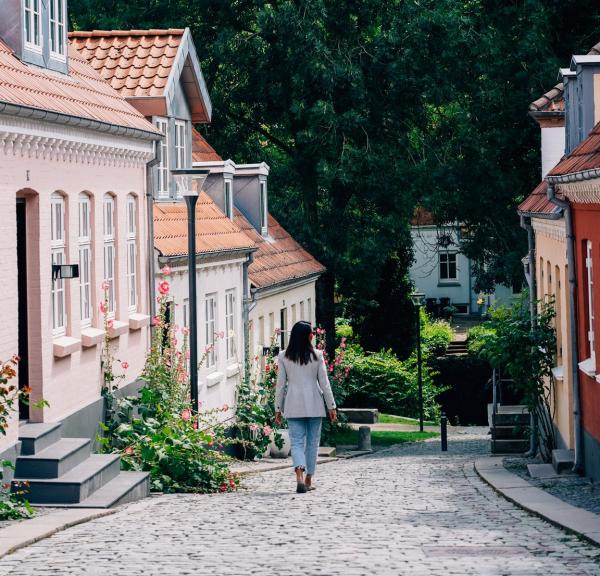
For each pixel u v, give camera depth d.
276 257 31.81
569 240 17.81
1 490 12.44
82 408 16.23
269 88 35.62
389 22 34.84
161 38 23.91
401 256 47.06
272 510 13.40
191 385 19.20
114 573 8.59
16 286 13.71
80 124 15.55
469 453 27.08
